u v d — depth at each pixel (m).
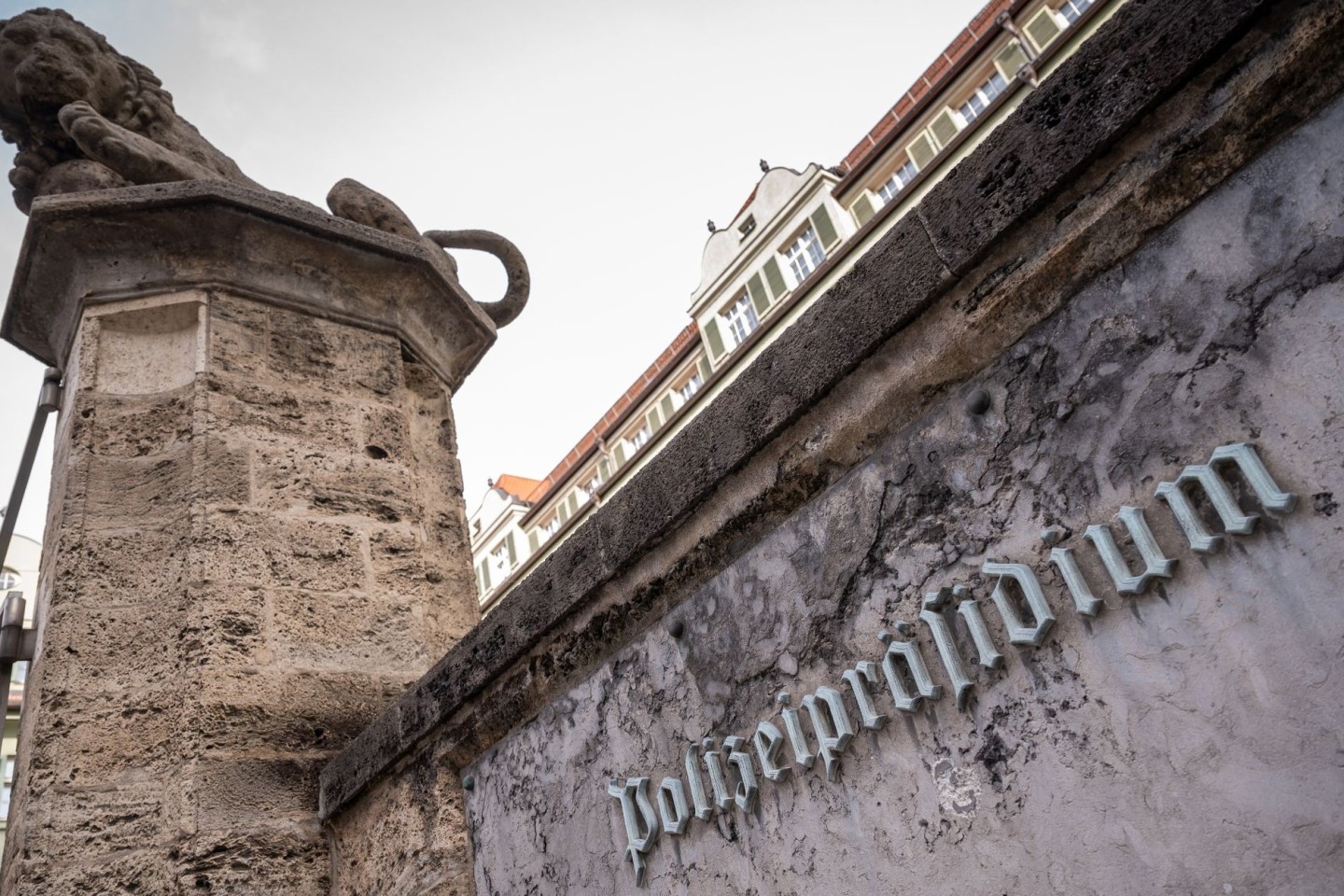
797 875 1.51
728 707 1.69
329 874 2.54
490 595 27.44
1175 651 1.12
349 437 3.23
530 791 2.11
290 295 3.37
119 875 2.32
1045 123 1.31
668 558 1.84
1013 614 1.28
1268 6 1.11
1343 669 0.98
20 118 3.57
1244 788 1.04
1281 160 1.13
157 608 2.69
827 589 1.56
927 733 1.37
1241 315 1.13
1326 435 1.04
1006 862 1.24
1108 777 1.16
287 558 2.88
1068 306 1.32
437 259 3.73
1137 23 1.23
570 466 24.50
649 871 1.78
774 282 19.23
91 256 3.22
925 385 1.46
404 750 2.38
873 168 17.58
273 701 2.64
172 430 3.00
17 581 26.09
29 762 2.48
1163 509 1.16
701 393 18.83
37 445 3.44
